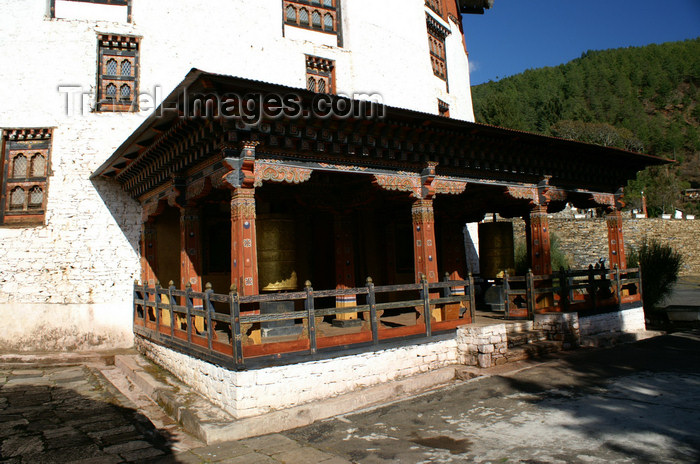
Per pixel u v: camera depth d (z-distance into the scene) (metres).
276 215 10.60
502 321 11.60
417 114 9.11
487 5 21.81
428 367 9.31
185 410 7.36
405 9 16.33
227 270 13.41
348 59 14.45
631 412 6.92
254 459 5.89
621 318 13.58
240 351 7.04
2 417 8.16
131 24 13.52
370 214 14.39
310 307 7.81
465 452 5.77
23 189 13.41
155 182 11.29
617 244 15.17
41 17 13.39
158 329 10.77
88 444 6.82
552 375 9.02
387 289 8.89
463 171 11.23
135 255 13.60
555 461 5.37
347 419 7.25
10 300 12.82
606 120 127.94
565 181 13.63
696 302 22.41
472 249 20.19
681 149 119.06
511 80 150.12
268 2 13.84
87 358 12.21
